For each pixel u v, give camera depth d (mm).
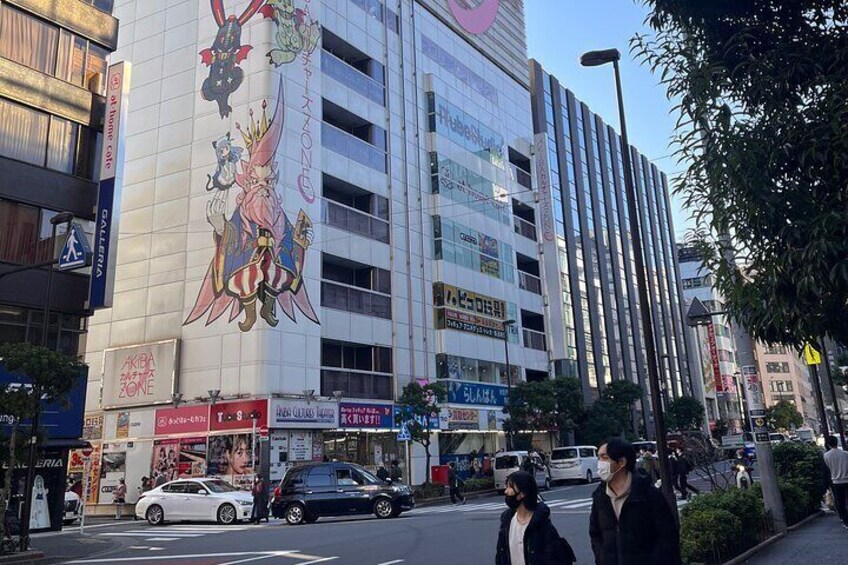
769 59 5414
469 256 41250
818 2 5480
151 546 16156
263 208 28938
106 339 32594
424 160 39625
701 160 5648
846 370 30625
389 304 34781
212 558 13156
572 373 49844
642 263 10703
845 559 9094
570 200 60875
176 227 31719
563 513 18594
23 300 19922
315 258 30625
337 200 34938
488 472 36094
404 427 30000
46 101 21141
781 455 16094
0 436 15766
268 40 30578
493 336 42094
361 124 36344
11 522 17250
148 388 30375
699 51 5859
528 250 50031
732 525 9648
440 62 42969
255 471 26562
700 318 16984
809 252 4789
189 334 30031
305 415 28250
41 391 15328
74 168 21812
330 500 20250
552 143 60188
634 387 49750
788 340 5590
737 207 5293
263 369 27375
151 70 34250
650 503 4348
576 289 57781
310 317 29750
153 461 29516
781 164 5281
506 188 47781
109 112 22516
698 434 20688
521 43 54938
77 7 22516
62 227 21094
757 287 5387
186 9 33844
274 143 29672
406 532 15789
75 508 24922
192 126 32219
